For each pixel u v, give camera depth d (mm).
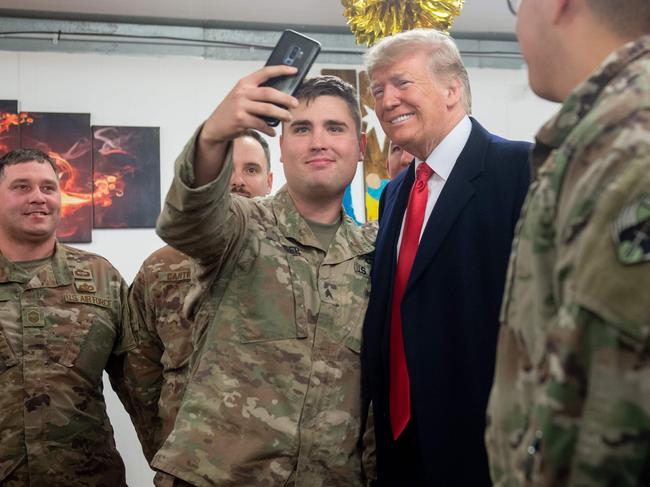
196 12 4688
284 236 1771
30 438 2619
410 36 1688
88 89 4664
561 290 657
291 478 1604
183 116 4785
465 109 1735
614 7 756
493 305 1520
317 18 4828
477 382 1508
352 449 1685
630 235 596
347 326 1732
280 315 1687
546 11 810
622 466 592
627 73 696
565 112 751
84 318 2785
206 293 1732
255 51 4914
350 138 1788
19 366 2666
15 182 2791
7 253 2820
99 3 4531
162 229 1489
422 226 1698
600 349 601
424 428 1544
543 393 642
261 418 1608
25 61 4594
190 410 1619
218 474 1561
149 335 2803
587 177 652
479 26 5070
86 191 4582
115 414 4445
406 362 1580
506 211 1542
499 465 739
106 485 2754
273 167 4812
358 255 1828
